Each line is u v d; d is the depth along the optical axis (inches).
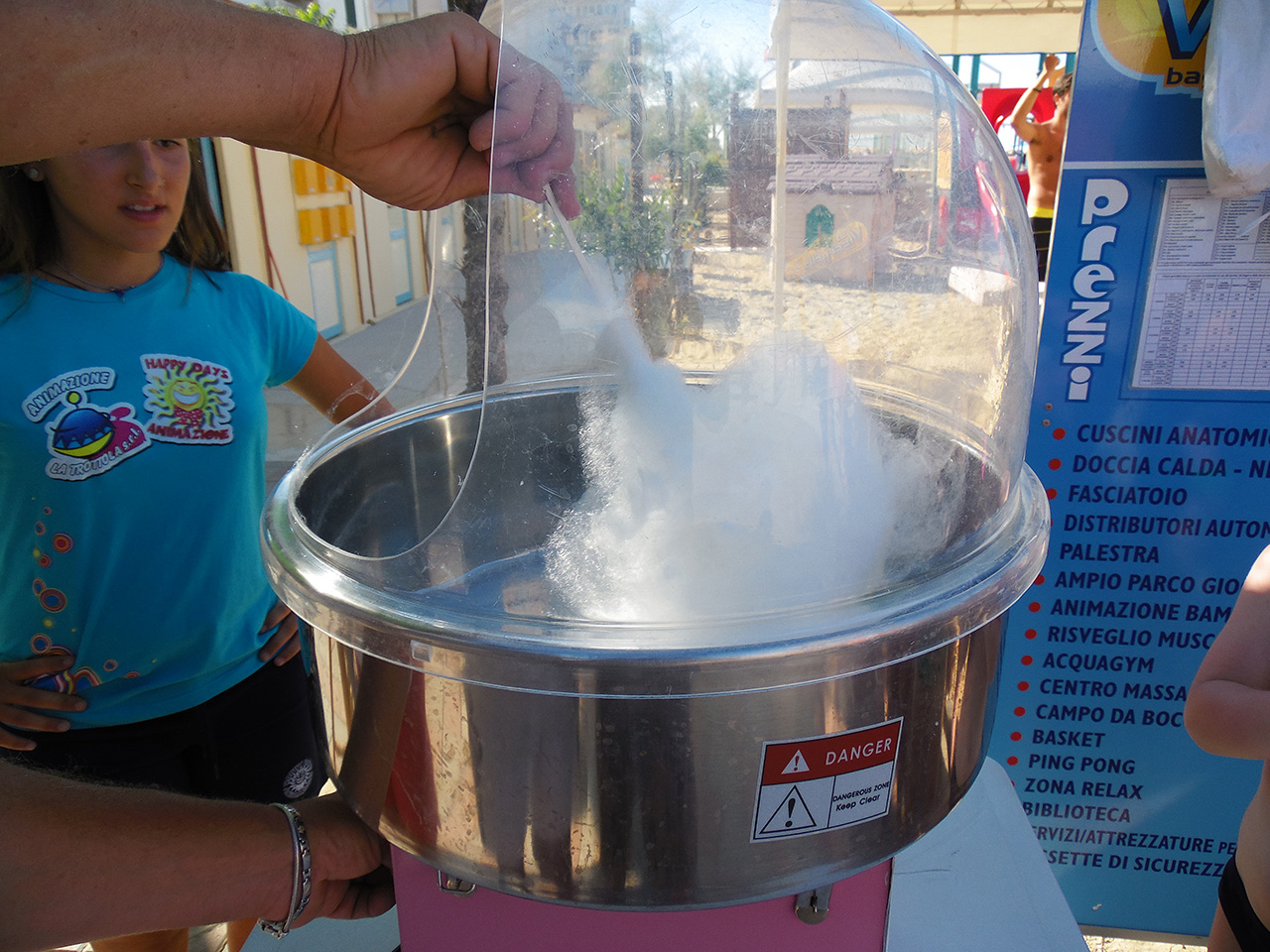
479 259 35.6
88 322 45.5
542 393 27.3
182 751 50.6
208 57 21.0
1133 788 64.4
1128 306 54.4
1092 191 52.7
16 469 43.6
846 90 30.1
